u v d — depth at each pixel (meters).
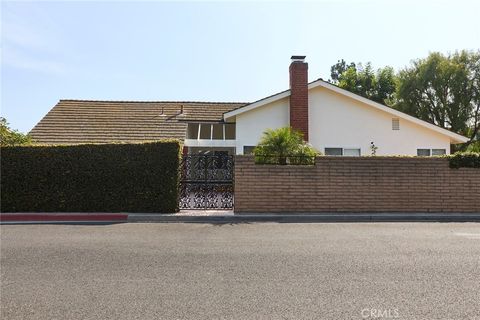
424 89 31.17
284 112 19.28
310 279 5.19
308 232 9.11
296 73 18.83
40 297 4.49
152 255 6.61
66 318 3.90
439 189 12.80
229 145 20.05
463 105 29.64
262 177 12.54
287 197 12.55
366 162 12.73
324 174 12.64
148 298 4.46
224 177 13.14
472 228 9.79
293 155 12.70
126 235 8.70
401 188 12.74
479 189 12.85
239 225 10.40
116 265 5.93
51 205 12.49
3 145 12.84
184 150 20.52
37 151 12.66
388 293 4.62
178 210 12.61
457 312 4.03
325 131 19.25
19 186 12.52
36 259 6.29
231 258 6.38
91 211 12.48
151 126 21.55
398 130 19.52
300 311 4.05
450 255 6.57
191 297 4.49
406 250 6.98
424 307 4.17
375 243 7.67
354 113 19.45
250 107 18.97
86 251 6.93
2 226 10.18
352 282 5.05
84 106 24.31
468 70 29.64
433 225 10.40
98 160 12.63
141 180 12.52
